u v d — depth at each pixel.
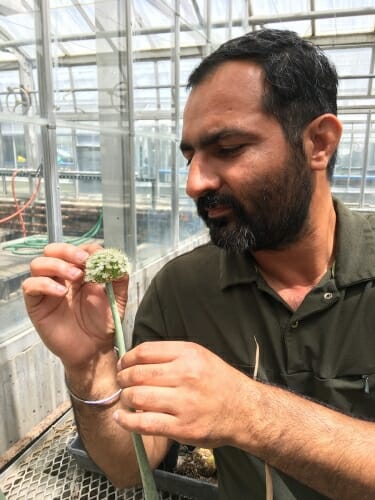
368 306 0.73
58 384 2.25
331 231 0.81
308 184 0.71
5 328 2.10
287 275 0.80
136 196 3.37
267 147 0.66
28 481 1.50
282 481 0.76
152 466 0.88
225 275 0.83
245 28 6.29
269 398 0.58
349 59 7.43
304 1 6.02
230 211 0.70
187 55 4.28
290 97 0.66
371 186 9.09
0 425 1.88
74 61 2.98
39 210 2.41
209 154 0.69
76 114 2.76
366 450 0.57
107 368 0.79
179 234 4.48
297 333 0.76
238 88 0.65
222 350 0.84
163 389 0.51
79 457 1.49
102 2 2.81
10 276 2.27
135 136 3.29
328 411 0.62
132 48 3.06
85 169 3.09
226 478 0.86
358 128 8.91
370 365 0.73
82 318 0.75
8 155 2.37
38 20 2.21
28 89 2.29
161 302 0.93
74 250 0.72
